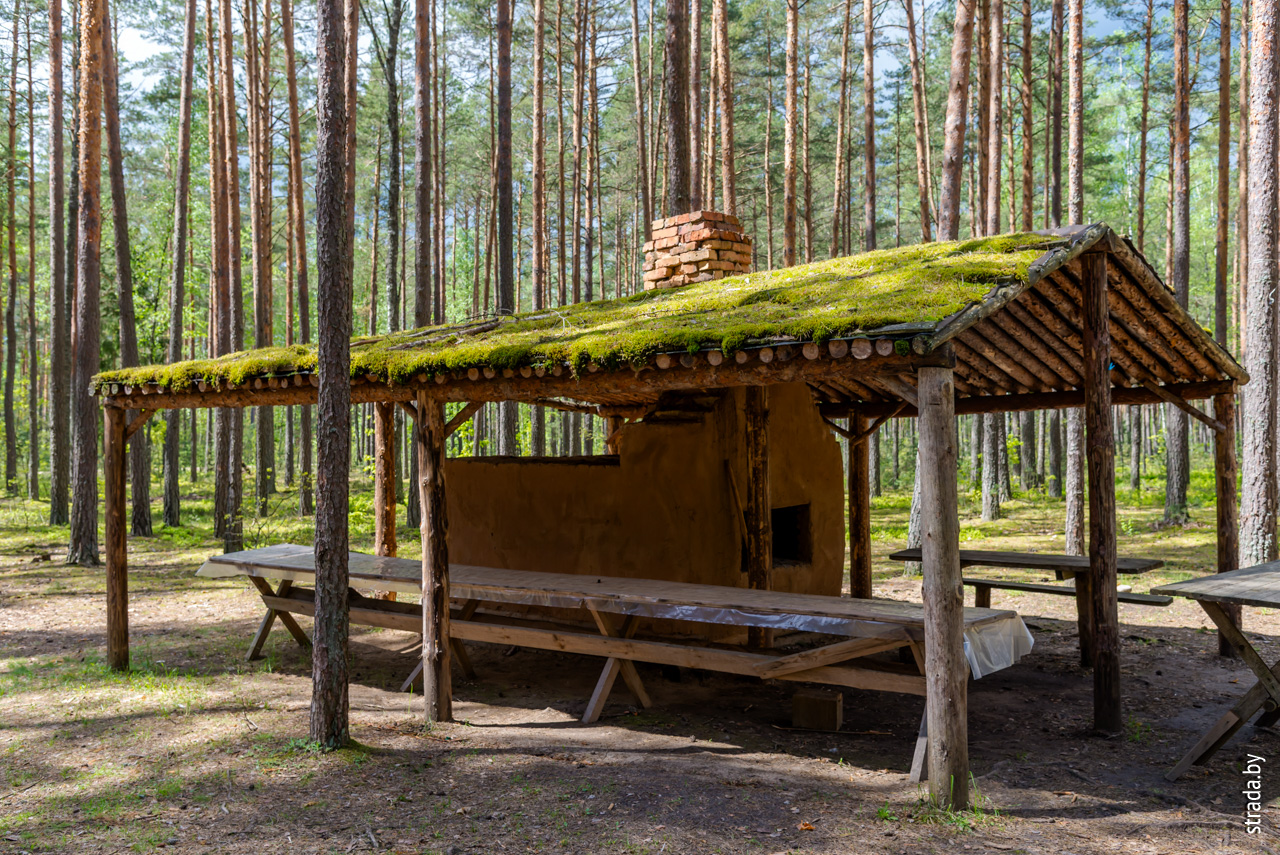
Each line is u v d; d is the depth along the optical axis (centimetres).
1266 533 1042
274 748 550
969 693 705
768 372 470
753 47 3156
